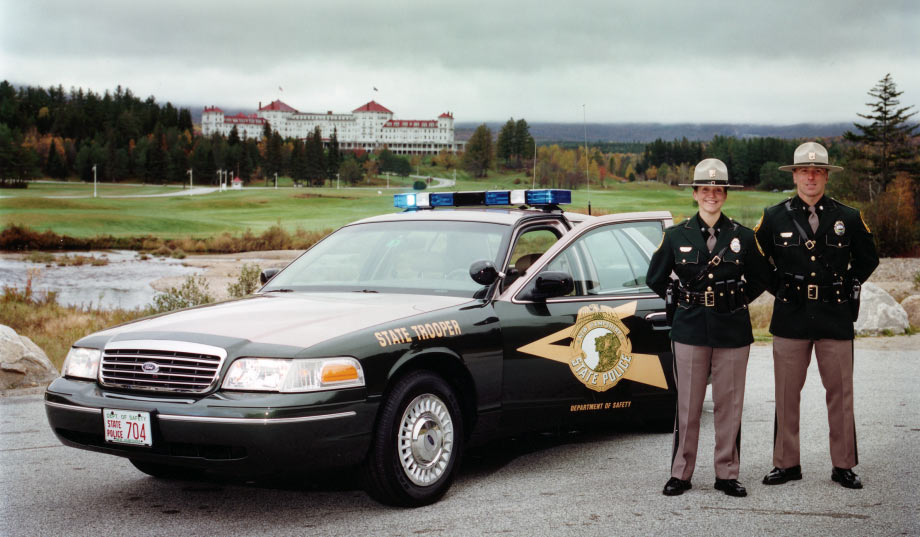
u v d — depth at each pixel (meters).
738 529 4.25
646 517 4.44
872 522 4.38
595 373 5.59
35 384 9.01
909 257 63.69
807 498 4.84
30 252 63.28
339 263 5.80
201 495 4.87
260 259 55.28
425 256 5.60
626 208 135.38
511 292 5.30
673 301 5.10
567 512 4.52
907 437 6.38
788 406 5.21
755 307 17.88
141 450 4.25
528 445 6.19
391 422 4.43
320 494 4.88
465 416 5.04
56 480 5.20
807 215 5.18
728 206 97.38
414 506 4.59
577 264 5.75
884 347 12.17
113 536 4.11
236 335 4.36
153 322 4.77
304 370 4.15
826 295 5.13
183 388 4.23
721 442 4.96
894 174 110.12
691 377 4.97
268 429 4.01
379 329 4.52
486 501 4.73
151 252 63.03
